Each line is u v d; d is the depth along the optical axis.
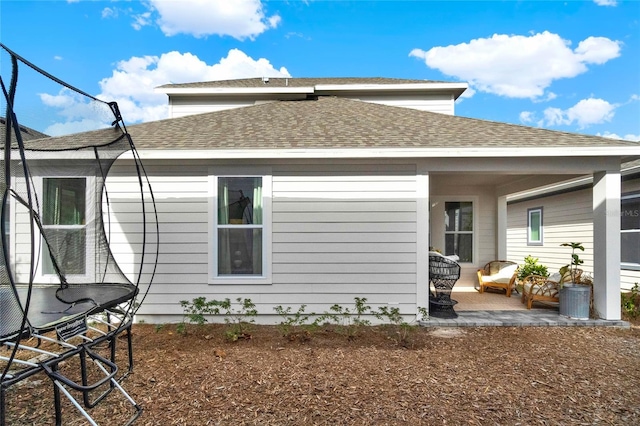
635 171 7.28
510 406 3.13
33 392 3.49
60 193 3.81
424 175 5.68
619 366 4.01
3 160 2.30
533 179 7.25
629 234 7.71
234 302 5.71
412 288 5.70
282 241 5.73
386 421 2.90
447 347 4.60
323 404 3.15
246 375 3.73
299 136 6.01
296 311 5.71
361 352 4.41
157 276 5.71
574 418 2.96
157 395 3.33
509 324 5.55
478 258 8.65
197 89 9.53
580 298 5.71
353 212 5.73
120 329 3.02
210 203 5.70
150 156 5.38
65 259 3.73
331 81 11.12
